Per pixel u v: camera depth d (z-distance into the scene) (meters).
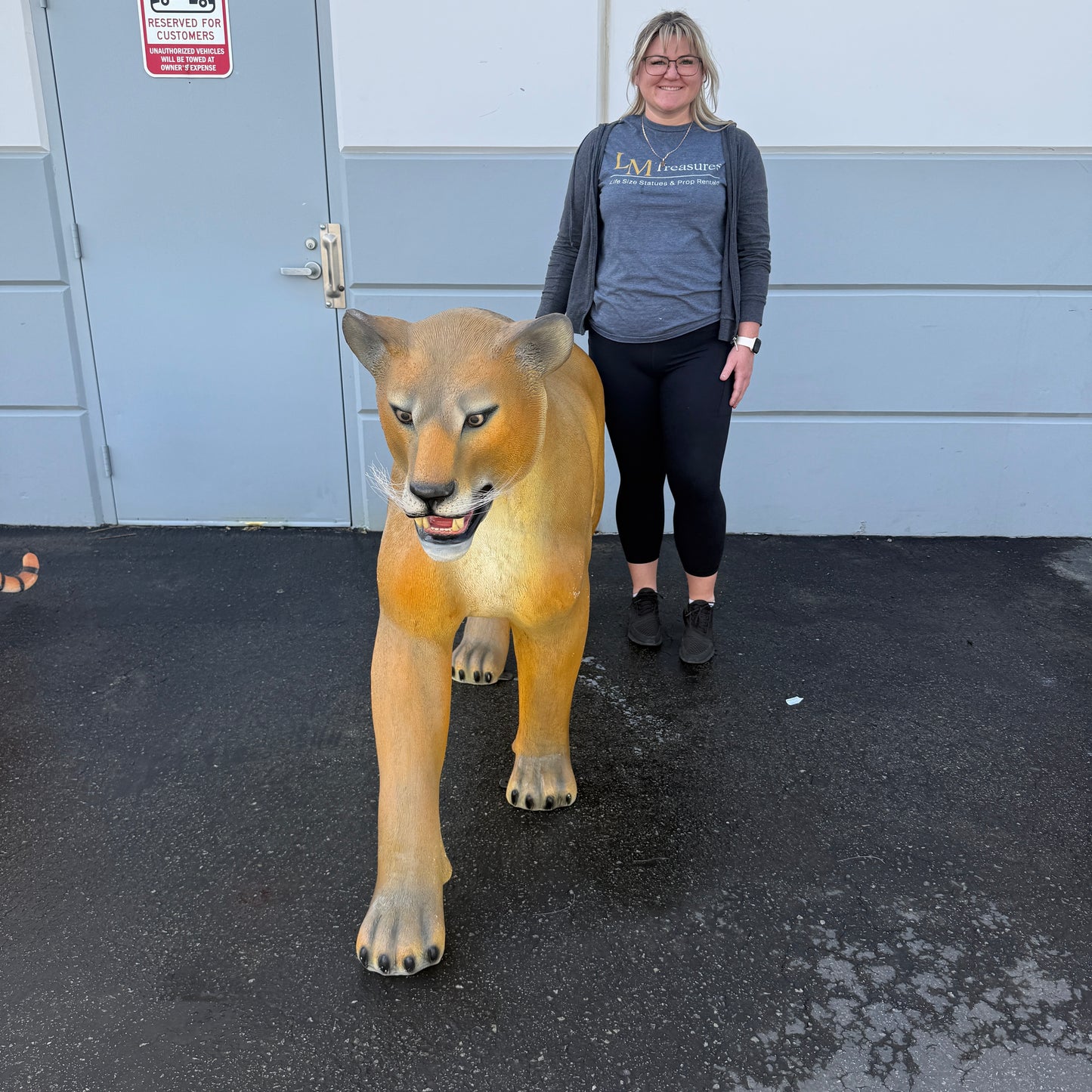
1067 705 2.63
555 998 1.61
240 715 2.52
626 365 2.54
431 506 1.36
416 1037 1.53
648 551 2.89
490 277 3.62
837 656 2.90
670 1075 1.47
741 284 2.48
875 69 3.36
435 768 1.70
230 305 3.66
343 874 1.92
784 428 3.78
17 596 3.24
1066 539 3.91
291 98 3.42
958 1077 1.47
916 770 2.31
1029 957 1.72
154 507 3.93
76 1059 1.48
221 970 1.66
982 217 3.52
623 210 2.41
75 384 3.74
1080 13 3.29
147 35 3.35
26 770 2.26
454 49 3.35
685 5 3.29
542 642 1.88
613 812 2.13
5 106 3.42
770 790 2.23
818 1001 1.62
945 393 3.73
